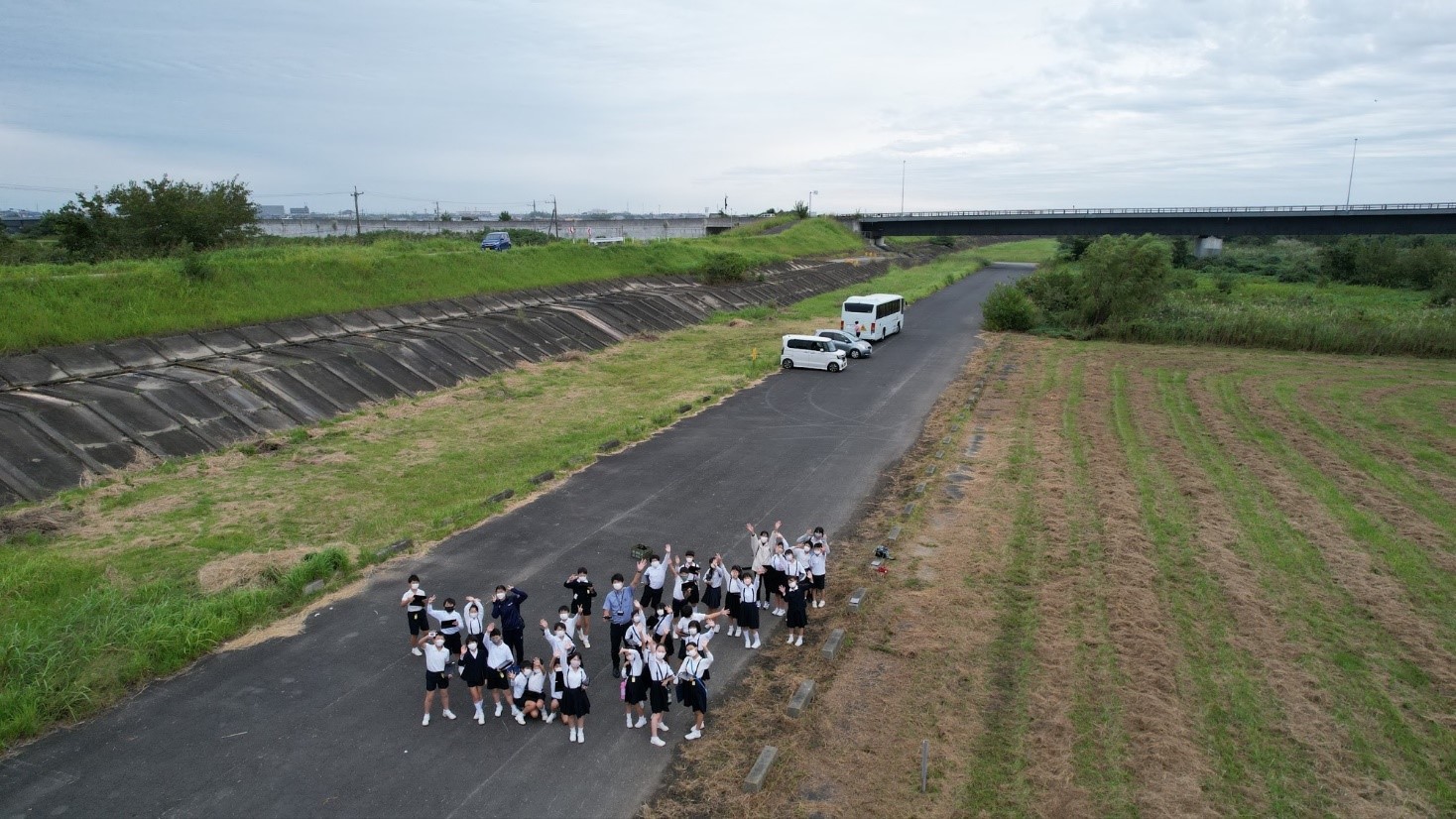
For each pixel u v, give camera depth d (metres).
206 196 46.88
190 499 20.39
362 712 12.44
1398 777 10.88
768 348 43.59
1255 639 14.34
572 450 24.97
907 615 15.27
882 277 86.69
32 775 10.88
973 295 72.88
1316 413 29.94
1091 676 13.16
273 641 14.35
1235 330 45.22
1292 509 20.47
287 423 26.59
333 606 15.57
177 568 16.61
